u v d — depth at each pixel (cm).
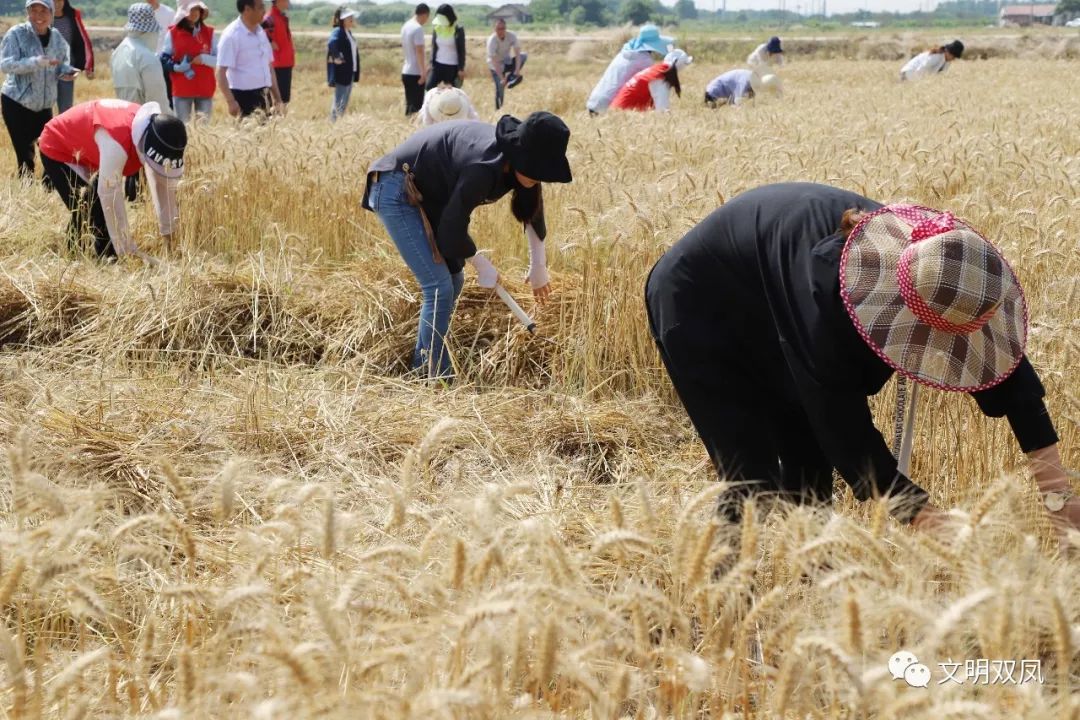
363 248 788
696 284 336
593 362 579
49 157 725
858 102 1795
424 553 272
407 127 995
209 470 449
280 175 839
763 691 254
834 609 249
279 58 1503
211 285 670
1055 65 3384
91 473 446
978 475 401
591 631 270
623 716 268
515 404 554
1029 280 517
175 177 689
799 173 722
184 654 233
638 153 897
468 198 518
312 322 657
